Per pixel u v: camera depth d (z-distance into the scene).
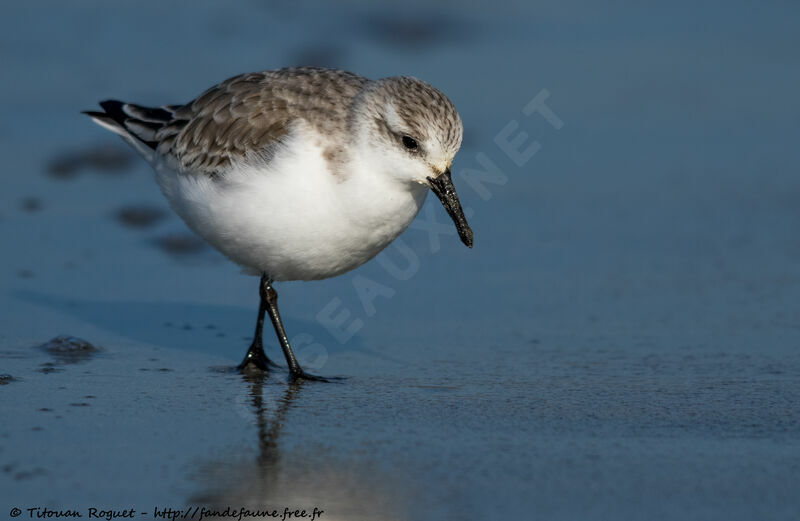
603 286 12.76
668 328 11.45
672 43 22.30
